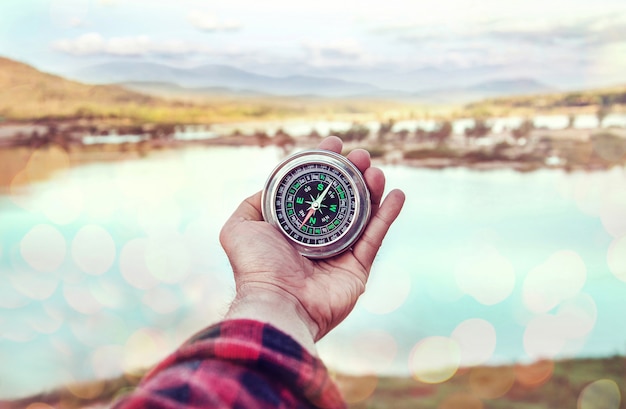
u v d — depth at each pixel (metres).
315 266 0.36
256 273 0.32
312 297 0.32
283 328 0.27
